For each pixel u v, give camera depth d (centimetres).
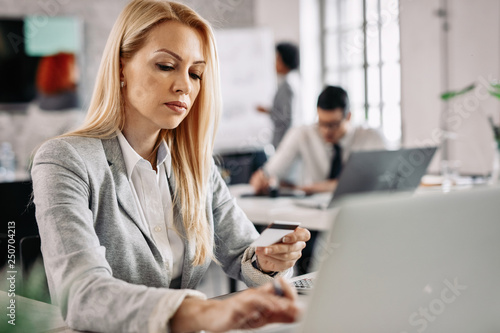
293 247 126
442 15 433
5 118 508
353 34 540
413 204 73
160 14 119
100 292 93
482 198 79
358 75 538
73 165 114
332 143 332
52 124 525
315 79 584
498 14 398
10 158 485
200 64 125
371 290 72
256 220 263
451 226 76
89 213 111
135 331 87
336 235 68
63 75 526
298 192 312
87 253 101
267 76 591
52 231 104
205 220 135
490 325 84
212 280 378
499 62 400
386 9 498
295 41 584
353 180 234
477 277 80
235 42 583
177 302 87
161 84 119
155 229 128
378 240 70
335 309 71
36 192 110
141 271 123
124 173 123
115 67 122
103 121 124
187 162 135
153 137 129
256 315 80
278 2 600
